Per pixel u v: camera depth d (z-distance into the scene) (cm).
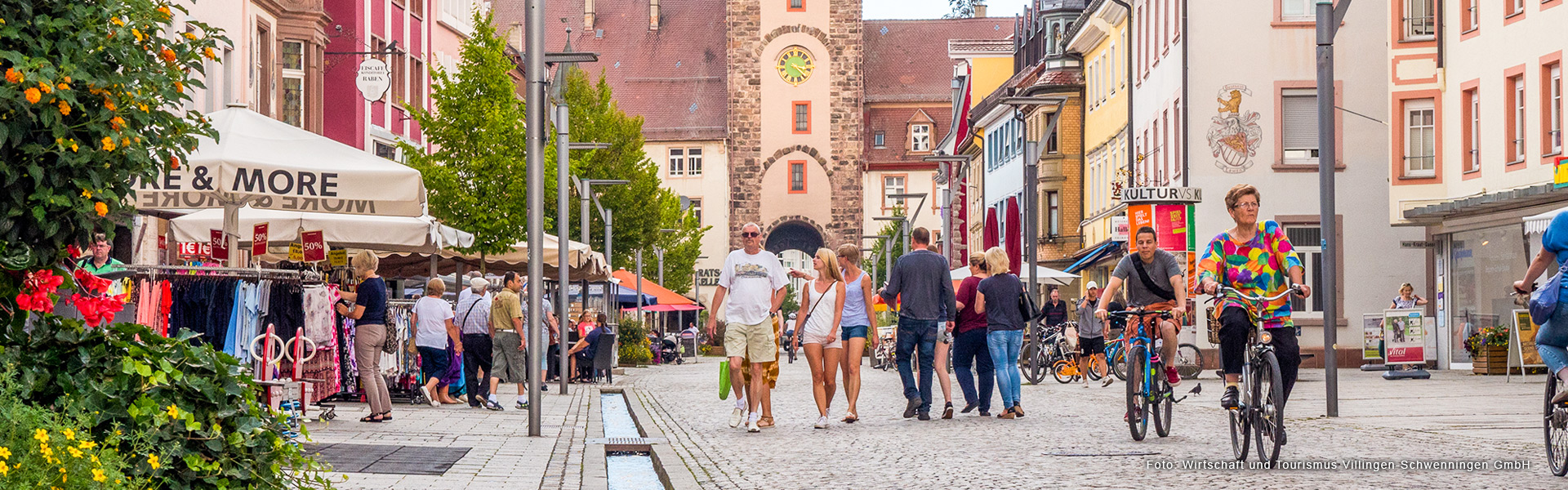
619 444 1332
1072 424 1493
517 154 2812
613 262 6612
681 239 8106
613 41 10362
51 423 497
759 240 1505
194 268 1217
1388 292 3547
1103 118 5081
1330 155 1636
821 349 1509
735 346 1492
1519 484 892
